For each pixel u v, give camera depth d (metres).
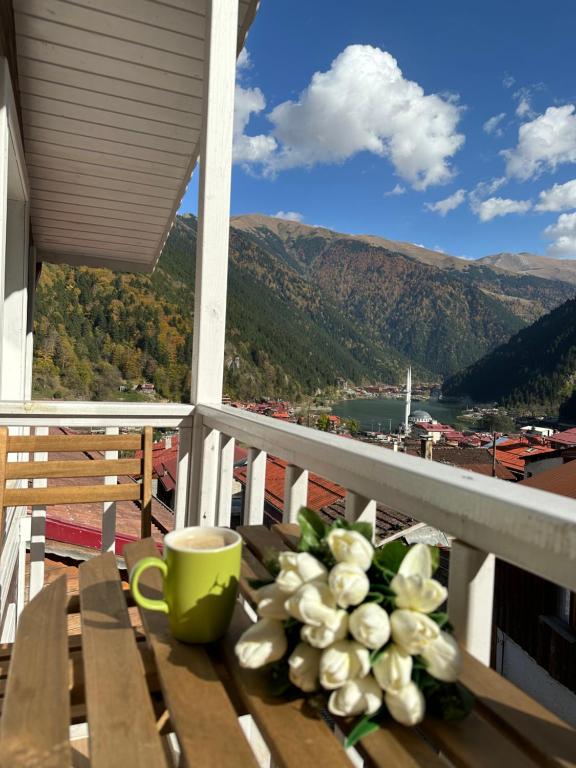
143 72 2.42
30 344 4.09
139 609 0.74
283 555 0.53
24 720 0.53
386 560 0.54
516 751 0.45
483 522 0.57
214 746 0.46
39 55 2.32
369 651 0.48
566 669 6.86
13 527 2.06
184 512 1.78
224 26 1.64
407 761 0.44
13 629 2.23
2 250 1.87
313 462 0.99
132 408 1.66
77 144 2.91
